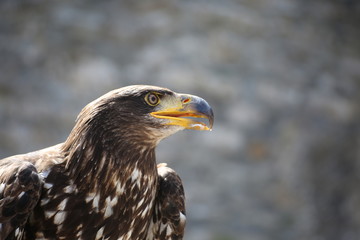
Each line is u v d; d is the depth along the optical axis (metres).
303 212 15.56
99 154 5.16
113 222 5.26
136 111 5.32
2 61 17.14
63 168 5.14
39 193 5.00
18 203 4.90
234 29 18.86
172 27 18.45
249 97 17.23
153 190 5.58
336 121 17.42
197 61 17.64
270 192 15.70
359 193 15.99
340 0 21.23
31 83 16.81
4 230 4.88
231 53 18.12
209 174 15.65
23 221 4.94
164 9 18.84
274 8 20.09
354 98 18.11
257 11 19.73
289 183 15.99
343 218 15.62
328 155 16.66
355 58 19.34
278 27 19.42
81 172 5.12
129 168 5.29
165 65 17.41
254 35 18.89
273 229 15.09
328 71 18.64
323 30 20.00
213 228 14.86
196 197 15.23
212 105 16.84
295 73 18.30
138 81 17.02
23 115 16.25
